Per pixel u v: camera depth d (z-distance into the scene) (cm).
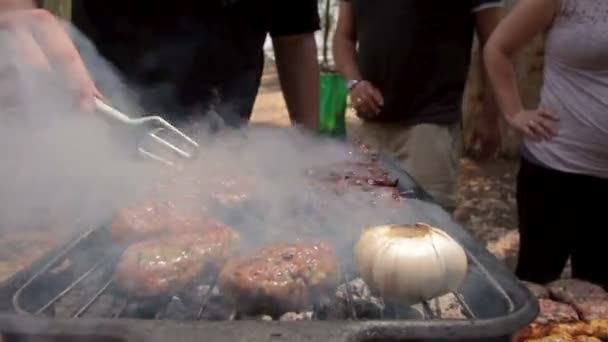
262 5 215
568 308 153
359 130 318
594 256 243
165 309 122
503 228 455
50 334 94
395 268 117
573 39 217
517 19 238
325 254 126
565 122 229
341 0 328
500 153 657
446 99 287
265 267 120
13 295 108
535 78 605
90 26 205
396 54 283
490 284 117
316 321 95
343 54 323
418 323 95
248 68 217
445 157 289
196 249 128
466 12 284
